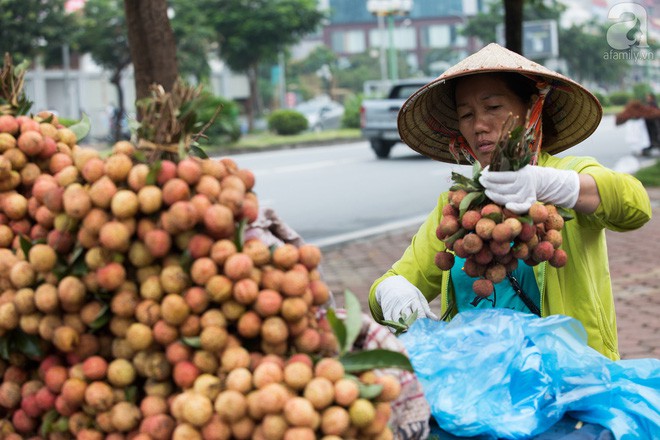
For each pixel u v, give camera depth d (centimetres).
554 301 239
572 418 203
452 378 196
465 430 192
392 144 1964
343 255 878
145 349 162
